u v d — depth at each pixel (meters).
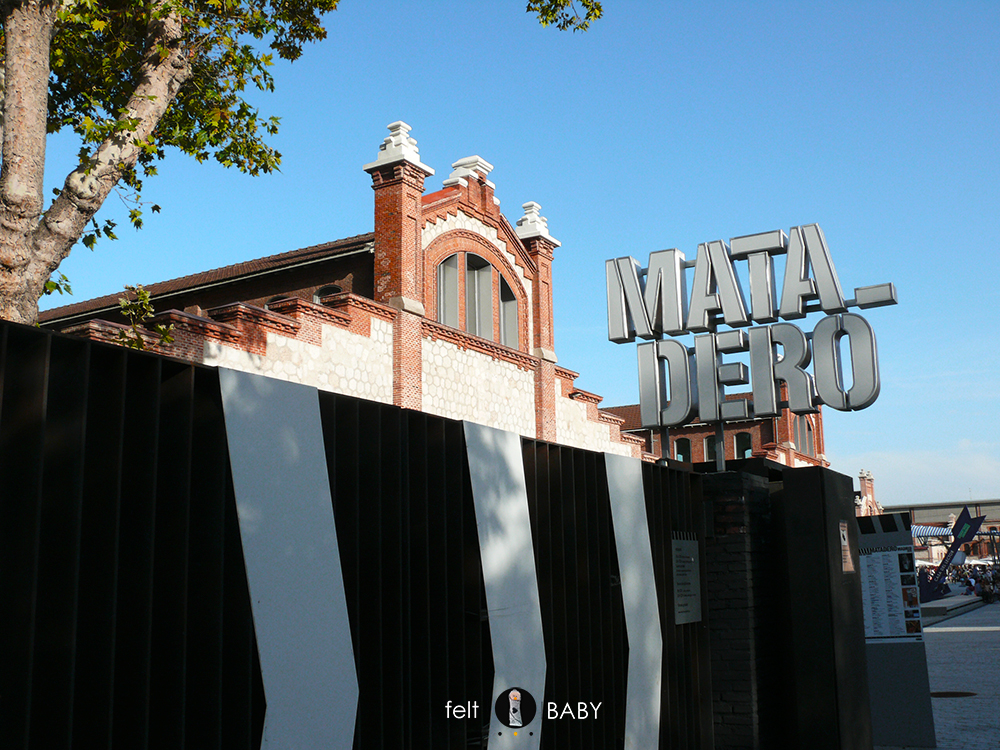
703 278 16.12
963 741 10.52
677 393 15.89
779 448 45.25
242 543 3.97
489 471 5.60
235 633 4.12
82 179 6.94
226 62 9.02
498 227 22.69
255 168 9.75
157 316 13.02
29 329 3.48
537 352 23.30
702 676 8.09
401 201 19.00
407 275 18.83
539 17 9.12
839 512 8.94
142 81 7.64
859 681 8.85
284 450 4.33
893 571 11.11
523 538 5.79
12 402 3.48
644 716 6.77
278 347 15.30
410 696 4.97
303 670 4.11
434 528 5.38
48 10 6.48
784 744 8.48
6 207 6.23
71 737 3.40
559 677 6.17
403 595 5.05
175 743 3.79
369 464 4.96
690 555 8.14
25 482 3.43
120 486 3.71
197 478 4.18
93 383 3.79
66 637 3.45
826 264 15.84
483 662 5.73
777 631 8.77
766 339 16.02
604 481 7.11
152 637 3.90
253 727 4.12
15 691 3.29
